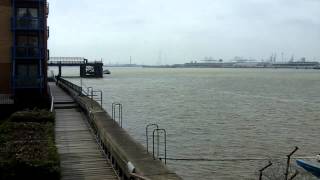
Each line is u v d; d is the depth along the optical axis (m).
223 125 44.38
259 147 33.53
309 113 55.16
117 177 18.03
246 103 67.69
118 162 18.64
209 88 105.12
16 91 42.28
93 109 31.42
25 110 32.69
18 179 15.64
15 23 42.62
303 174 23.70
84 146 23.64
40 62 43.31
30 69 43.94
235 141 35.78
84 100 37.09
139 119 48.28
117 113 53.03
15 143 20.05
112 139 20.50
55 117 32.88
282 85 118.81
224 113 54.50
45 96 42.22
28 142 20.36
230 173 26.03
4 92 43.25
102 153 22.08
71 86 53.62
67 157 21.22
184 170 26.77
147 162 16.88
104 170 19.09
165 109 58.41
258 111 57.00
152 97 77.56
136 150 18.55
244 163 28.19
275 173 23.47
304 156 30.25
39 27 43.19
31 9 44.09
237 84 124.19
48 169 15.89
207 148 32.88
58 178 16.06
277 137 37.84
